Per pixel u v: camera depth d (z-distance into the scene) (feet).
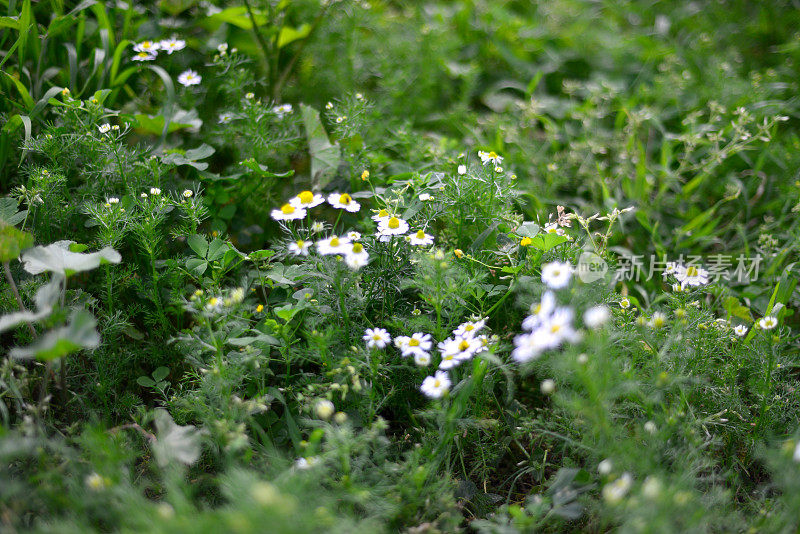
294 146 4.19
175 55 4.38
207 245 3.63
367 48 4.86
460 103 4.66
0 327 3.16
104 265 3.59
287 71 4.51
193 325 3.74
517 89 5.05
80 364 3.57
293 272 3.54
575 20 5.36
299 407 3.41
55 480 3.14
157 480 3.35
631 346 3.44
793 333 3.85
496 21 5.17
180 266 3.70
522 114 4.68
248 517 2.87
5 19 3.88
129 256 3.79
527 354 3.17
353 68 4.71
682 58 4.94
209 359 3.50
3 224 3.30
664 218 4.30
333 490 3.26
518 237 3.67
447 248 3.82
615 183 4.36
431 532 3.19
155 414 3.29
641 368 3.50
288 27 4.57
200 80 4.21
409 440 3.53
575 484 3.27
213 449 3.29
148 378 3.54
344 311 3.50
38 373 3.47
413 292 3.69
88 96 4.13
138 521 3.01
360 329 3.57
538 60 5.13
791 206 4.20
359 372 3.49
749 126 4.46
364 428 3.37
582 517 3.33
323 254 3.51
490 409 3.59
